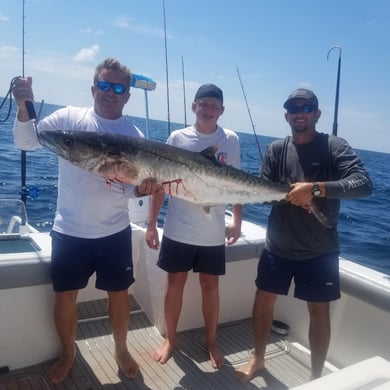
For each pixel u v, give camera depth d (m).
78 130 2.71
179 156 2.75
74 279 2.68
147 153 2.67
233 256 3.53
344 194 2.48
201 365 3.07
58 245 2.68
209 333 3.16
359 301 3.03
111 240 2.75
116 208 2.77
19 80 2.49
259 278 2.99
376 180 23.36
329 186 2.46
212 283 3.14
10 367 2.77
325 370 3.11
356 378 1.35
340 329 3.16
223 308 3.73
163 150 2.72
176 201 3.06
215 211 3.03
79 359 3.00
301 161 2.84
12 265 2.62
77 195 2.68
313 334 2.81
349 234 8.98
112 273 2.76
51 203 9.10
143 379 2.84
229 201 2.87
